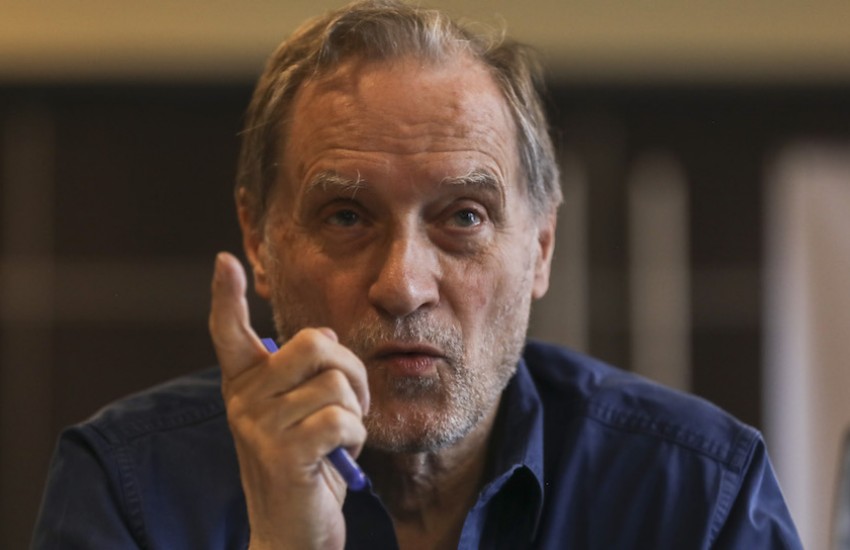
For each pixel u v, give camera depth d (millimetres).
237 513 3992
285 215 3906
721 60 8867
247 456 3156
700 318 9039
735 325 9039
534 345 4660
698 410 4309
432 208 3705
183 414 4207
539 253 4188
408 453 3855
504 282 3791
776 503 4145
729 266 9062
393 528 3916
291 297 3857
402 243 3652
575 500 4109
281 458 3086
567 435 4262
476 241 3736
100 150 8938
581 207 9039
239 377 3158
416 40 3781
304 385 3129
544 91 4254
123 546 3842
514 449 4027
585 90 8922
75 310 8961
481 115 3783
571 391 4422
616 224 9047
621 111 9023
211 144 8945
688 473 4105
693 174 9055
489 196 3756
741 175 9062
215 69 8812
